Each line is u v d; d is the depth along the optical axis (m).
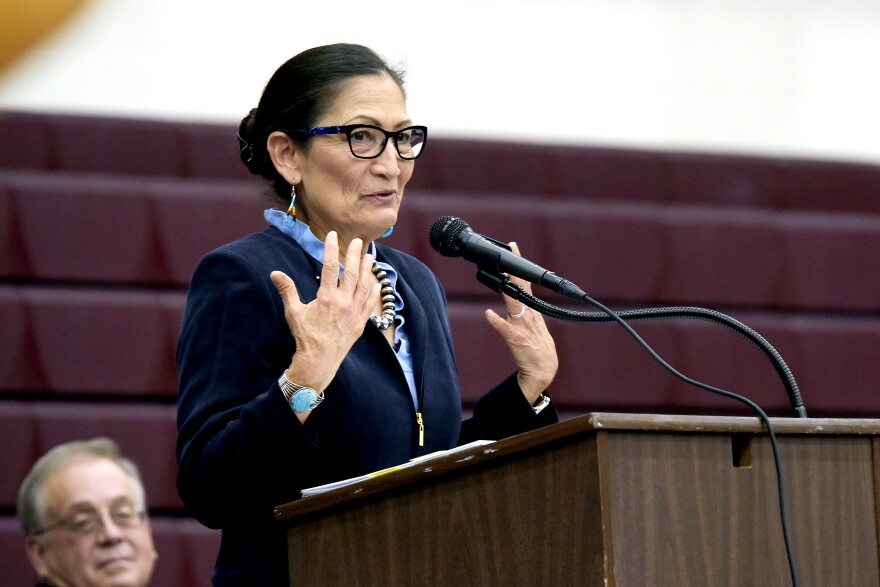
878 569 3.71
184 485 4.27
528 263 4.47
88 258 11.50
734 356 12.73
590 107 14.48
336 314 4.02
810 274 13.28
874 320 13.38
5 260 11.34
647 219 12.98
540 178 13.21
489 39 14.35
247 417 4.02
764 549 3.48
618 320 4.20
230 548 4.45
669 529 3.32
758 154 13.95
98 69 13.00
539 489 3.37
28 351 11.07
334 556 3.89
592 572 3.21
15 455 10.74
